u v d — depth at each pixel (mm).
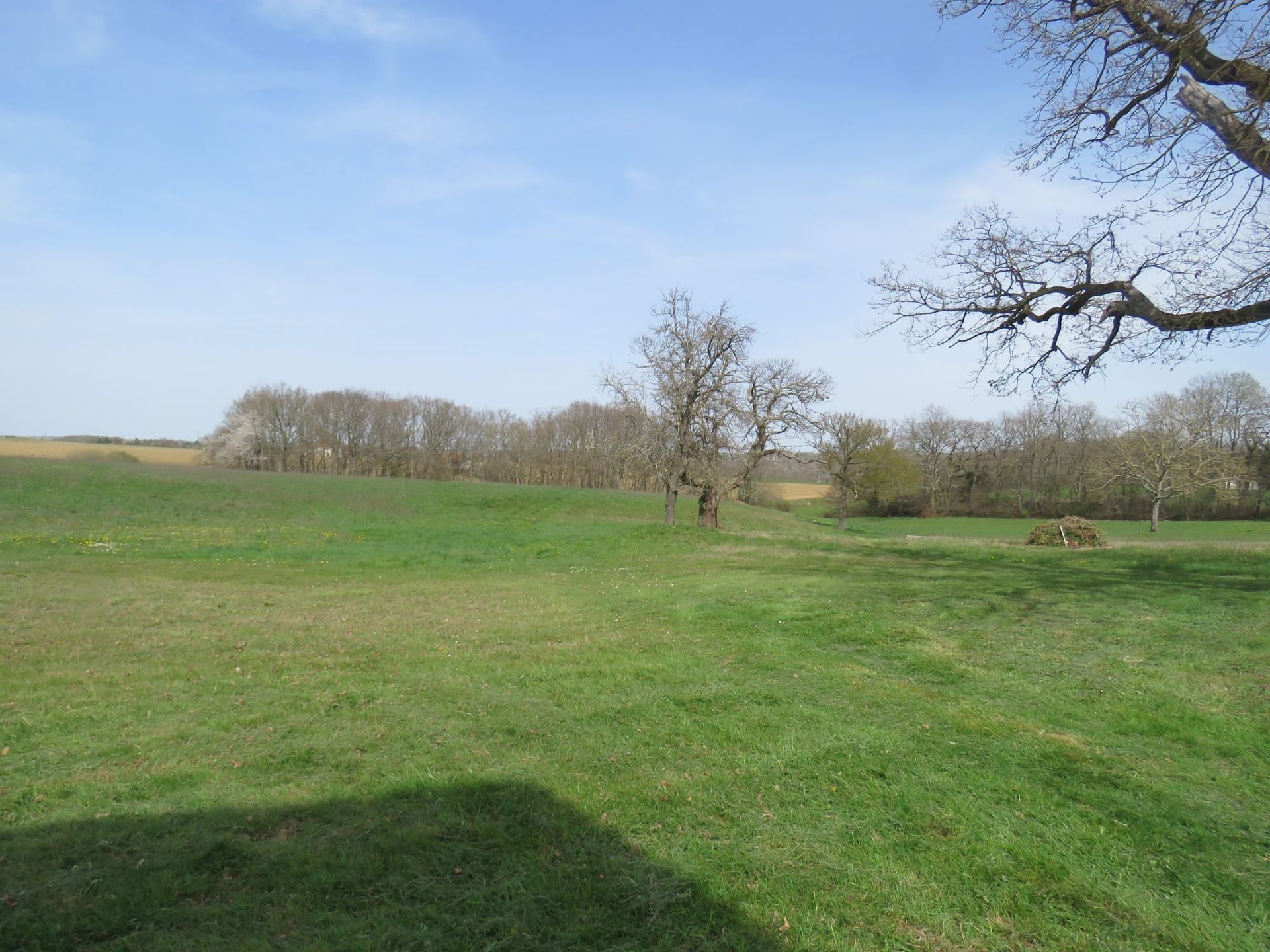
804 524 59844
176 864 4109
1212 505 62875
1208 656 8266
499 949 3449
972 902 3920
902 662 8820
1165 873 4207
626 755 5910
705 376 31141
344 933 3531
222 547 23219
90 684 7891
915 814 4883
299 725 6633
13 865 4086
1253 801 5062
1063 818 4824
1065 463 76875
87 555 20312
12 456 47812
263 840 4418
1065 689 7535
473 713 7031
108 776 5359
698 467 31781
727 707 7184
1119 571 15086
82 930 3520
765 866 4223
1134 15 9641
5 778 5312
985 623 10375
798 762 5734
